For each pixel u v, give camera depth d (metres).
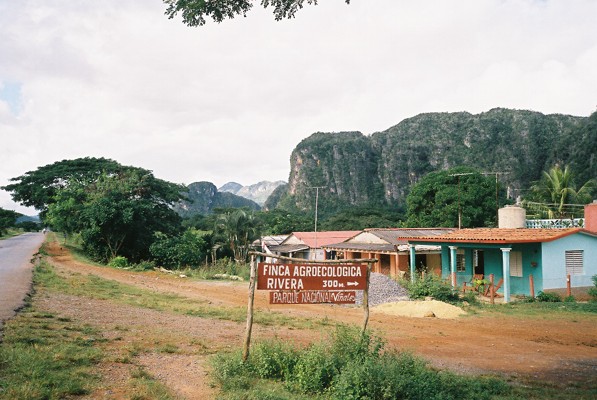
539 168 168.38
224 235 43.94
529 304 17.64
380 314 15.69
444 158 194.50
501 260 21.77
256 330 11.59
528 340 11.59
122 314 12.44
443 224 44.41
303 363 6.90
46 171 53.69
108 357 7.43
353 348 7.43
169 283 24.09
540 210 41.28
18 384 5.56
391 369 6.33
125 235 35.59
